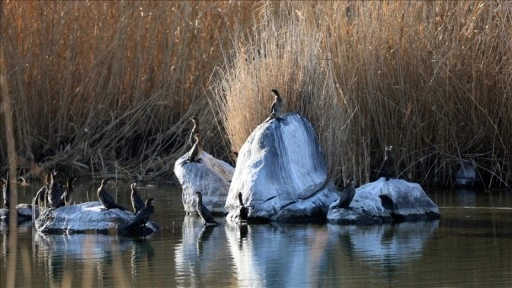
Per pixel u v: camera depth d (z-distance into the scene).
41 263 28.69
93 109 52.16
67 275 26.84
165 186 47.34
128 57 52.94
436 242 31.02
